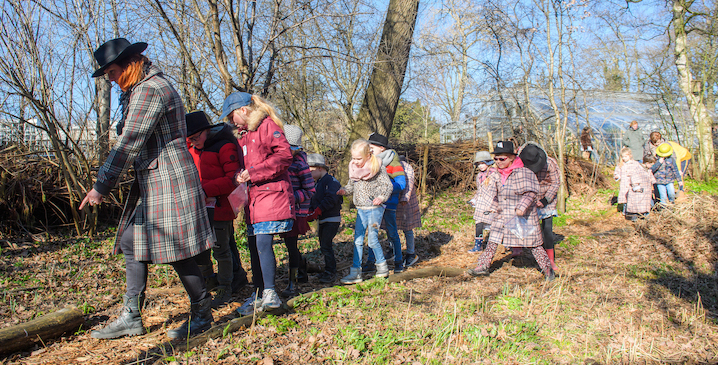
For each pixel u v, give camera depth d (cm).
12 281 461
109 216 788
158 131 290
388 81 968
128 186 801
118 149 274
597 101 1766
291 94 1128
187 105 809
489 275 509
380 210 469
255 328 325
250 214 346
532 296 420
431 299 415
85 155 764
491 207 495
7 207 674
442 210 1038
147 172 289
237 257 448
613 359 302
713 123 1380
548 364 292
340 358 286
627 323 364
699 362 298
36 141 736
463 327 340
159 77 293
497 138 1547
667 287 462
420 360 289
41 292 427
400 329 338
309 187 435
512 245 479
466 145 1266
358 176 453
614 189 1178
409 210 583
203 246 303
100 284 466
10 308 373
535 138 1168
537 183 472
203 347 293
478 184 681
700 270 520
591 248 645
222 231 409
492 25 995
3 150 695
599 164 1252
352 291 418
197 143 385
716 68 1275
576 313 385
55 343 304
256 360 278
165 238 288
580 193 1152
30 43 632
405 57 962
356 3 902
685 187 1160
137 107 276
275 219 337
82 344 304
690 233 651
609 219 875
